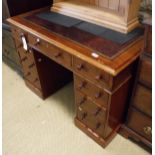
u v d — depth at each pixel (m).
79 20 1.38
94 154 1.36
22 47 1.61
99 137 1.38
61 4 1.48
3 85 1.99
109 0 1.33
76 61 1.12
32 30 1.30
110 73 0.94
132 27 1.21
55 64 1.71
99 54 1.03
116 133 1.45
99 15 1.29
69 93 1.87
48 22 1.38
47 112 1.68
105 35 1.18
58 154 1.37
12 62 2.09
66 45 1.12
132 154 1.34
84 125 1.46
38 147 1.42
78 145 1.42
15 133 1.53
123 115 1.41
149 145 1.28
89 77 1.10
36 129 1.55
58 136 1.49
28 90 1.92
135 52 1.04
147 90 1.09
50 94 1.84
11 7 1.54
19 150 1.41
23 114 1.67
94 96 1.17
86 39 1.16
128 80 1.17
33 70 1.66
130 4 1.11
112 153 1.36
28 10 1.66
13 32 1.59
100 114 1.22
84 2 1.50
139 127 1.29
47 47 1.29
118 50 1.05
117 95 1.15
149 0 1.15
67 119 1.61
